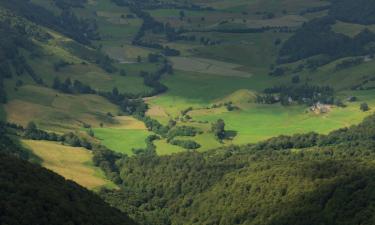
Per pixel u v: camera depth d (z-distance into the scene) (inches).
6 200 7603.4
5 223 7145.7
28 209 7603.4
